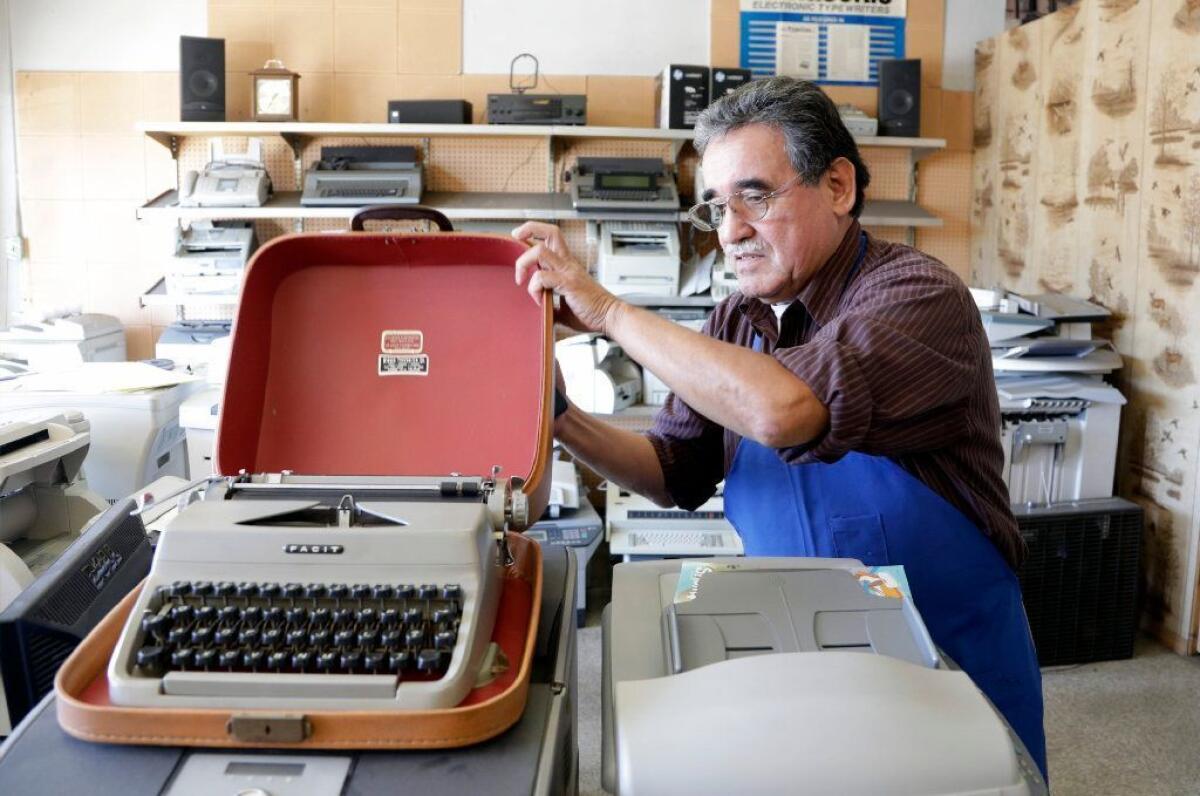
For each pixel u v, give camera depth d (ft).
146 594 3.02
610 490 12.75
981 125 14.62
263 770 2.67
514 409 4.09
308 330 4.20
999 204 14.12
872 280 4.54
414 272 4.27
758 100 4.43
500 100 13.30
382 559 3.06
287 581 3.04
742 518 5.30
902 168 14.88
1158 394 10.89
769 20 14.47
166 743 2.73
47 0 14.01
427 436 4.08
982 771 2.72
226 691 2.77
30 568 6.03
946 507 4.74
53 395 9.42
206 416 10.46
